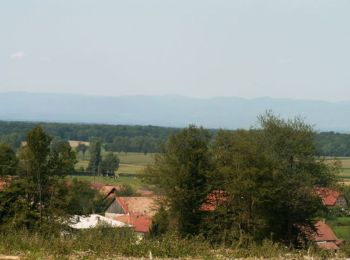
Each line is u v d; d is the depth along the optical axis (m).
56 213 48.56
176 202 48.78
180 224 48.47
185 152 50.16
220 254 30.23
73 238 30.45
